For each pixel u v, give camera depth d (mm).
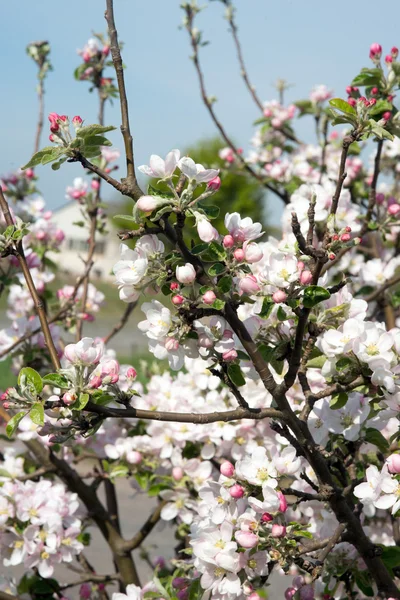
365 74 2186
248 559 1788
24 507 2127
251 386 2172
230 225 1723
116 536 2346
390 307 2822
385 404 1815
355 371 1763
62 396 1690
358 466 1935
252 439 2191
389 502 1747
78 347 1688
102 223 2816
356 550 1938
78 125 1714
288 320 1812
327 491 1788
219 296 1707
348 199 2414
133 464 2342
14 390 1675
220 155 3484
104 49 2754
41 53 3090
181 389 2271
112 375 1692
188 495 2234
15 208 2789
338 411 1867
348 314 1779
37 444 2318
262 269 1810
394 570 1962
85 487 2334
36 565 2225
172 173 1692
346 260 2971
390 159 3266
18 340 2400
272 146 3521
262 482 1796
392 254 2957
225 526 1794
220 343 1739
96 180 2758
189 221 2701
